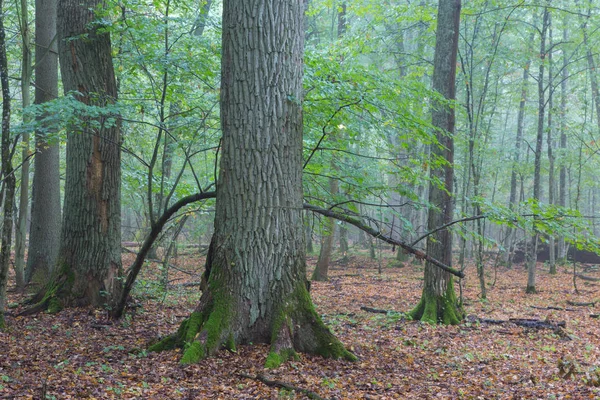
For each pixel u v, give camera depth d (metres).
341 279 19.28
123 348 7.14
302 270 7.11
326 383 5.87
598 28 18.30
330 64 8.70
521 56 17.44
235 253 6.80
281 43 6.90
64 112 7.45
